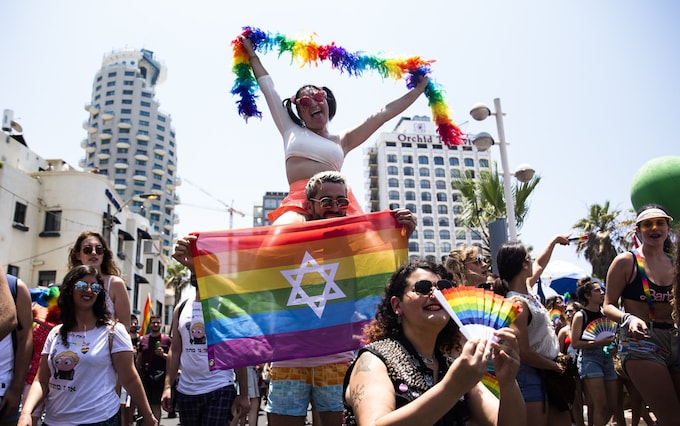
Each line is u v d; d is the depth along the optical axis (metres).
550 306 10.25
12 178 32.16
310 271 4.12
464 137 6.15
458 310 2.49
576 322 7.33
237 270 4.08
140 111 142.00
